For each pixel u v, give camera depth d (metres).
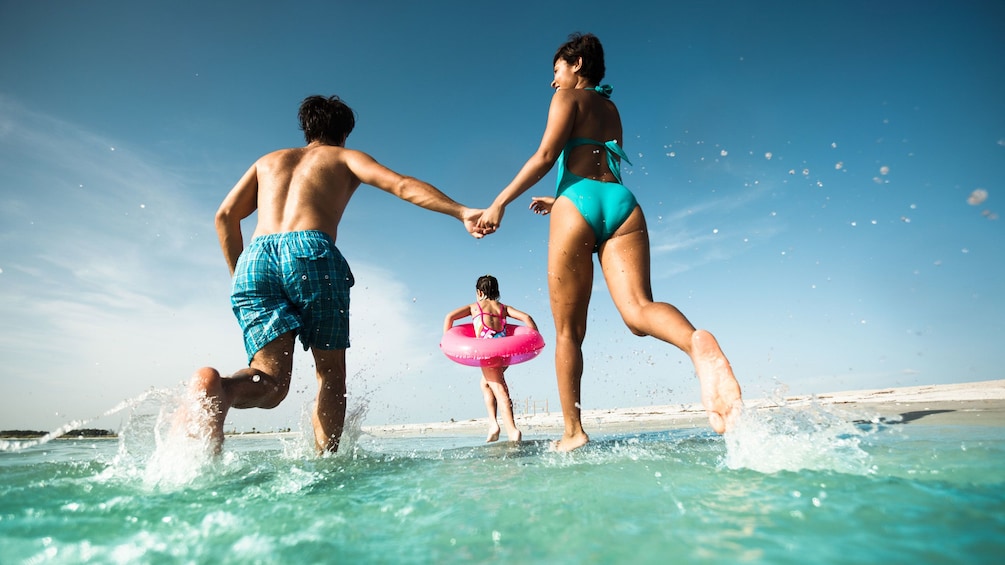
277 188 2.92
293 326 2.67
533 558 0.94
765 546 0.93
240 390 2.30
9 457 3.01
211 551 1.04
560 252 2.71
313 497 1.58
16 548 1.08
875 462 1.65
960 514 1.07
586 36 3.12
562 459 2.30
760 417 2.12
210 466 1.99
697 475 1.66
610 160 2.84
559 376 2.79
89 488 1.75
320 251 2.77
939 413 3.48
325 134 3.31
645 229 2.70
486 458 2.57
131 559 1.00
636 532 1.06
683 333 2.16
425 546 1.04
